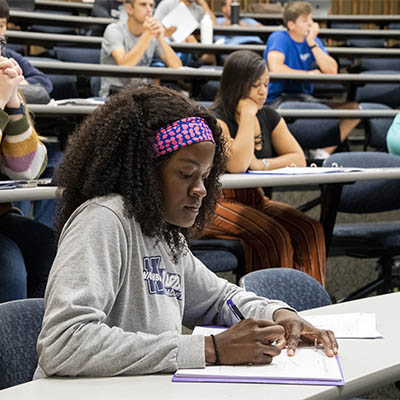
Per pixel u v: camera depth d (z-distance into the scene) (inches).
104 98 151.4
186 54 216.4
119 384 38.4
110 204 43.2
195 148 44.0
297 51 189.6
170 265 47.0
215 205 51.9
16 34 178.1
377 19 275.6
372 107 179.6
